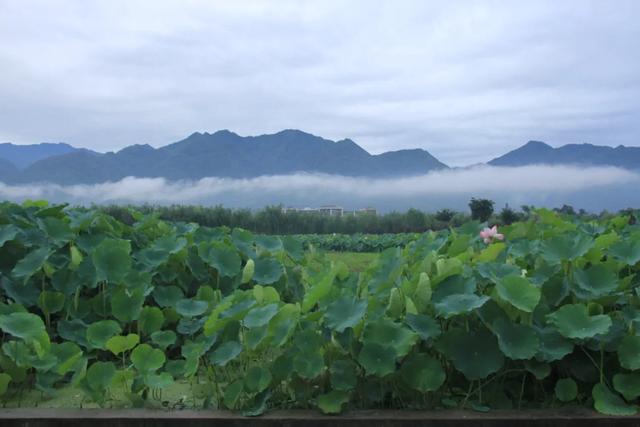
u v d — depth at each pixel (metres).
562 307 3.06
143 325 4.33
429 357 2.97
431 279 3.49
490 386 3.09
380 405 3.07
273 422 2.80
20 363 3.49
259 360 3.70
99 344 3.83
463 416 2.80
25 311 3.98
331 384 3.00
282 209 38.41
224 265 5.04
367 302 3.13
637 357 2.88
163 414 2.86
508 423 2.77
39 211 5.29
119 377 3.26
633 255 3.59
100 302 4.61
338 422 2.79
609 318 2.93
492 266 3.39
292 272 5.60
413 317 3.07
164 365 3.95
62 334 4.25
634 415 2.79
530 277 3.53
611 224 5.93
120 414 2.85
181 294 4.82
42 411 2.88
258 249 5.42
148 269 4.91
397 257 4.02
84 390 3.23
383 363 2.91
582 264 3.51
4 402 3.39
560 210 10.62
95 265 4.40
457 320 3.23
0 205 5.20
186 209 35.28
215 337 3.50
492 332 3.05
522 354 2.90
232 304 3.61
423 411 2.89
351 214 41.19
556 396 3.11
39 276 4.71
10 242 4.67
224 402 2.99
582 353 3.19
